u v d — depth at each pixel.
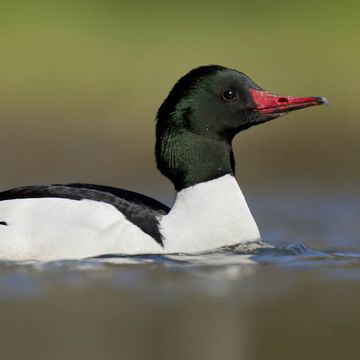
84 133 26.48
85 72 28.77
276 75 29.12
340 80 28.92
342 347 11.18
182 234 14.72
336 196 21.75
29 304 12.62
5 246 14.42
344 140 26.58
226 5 32.31
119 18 31.42
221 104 15.09
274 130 26.38
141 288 13.27
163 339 11.43
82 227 14.45
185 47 30.05
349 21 31.66
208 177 15.06
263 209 20.38
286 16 31.91
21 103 27.52
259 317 12.20
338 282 13.79
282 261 14.84
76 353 10.98
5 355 10.95
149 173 24.53
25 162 24.92
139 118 27.05
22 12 31.19
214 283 13.57
